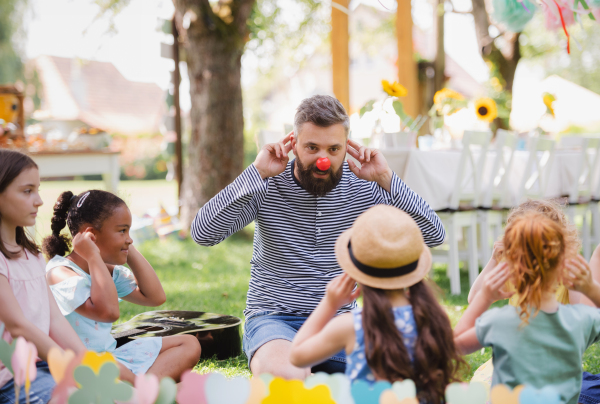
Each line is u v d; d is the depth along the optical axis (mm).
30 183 1901
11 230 1917
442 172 4230
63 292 2135
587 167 5418
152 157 22891
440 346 1588
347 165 2410
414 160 4012
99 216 2207
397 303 1657
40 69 24047
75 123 22750
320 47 12914
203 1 6621
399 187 2369
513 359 1669
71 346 1973
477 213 4574
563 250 1680
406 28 7539
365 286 1648
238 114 6883
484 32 9680
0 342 1643
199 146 6812
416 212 2355
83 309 2139
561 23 3064
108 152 5832
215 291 4406
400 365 1545
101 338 2244
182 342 2387
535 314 1671
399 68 7598
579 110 11297
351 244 1700
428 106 11570
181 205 7301
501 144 4457
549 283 1676
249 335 2238
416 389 1559
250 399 1409
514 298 1910
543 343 1664
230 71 6781
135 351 2297
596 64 27594
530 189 5070
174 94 7387
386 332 1572
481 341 1723
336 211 2322
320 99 2203
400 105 4477
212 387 1403
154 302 2508
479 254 5199
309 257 2301
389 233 1623
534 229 1652
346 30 7359
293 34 10516
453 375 1637
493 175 4473
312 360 1648
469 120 5191
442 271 5355
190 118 6910
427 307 1622
